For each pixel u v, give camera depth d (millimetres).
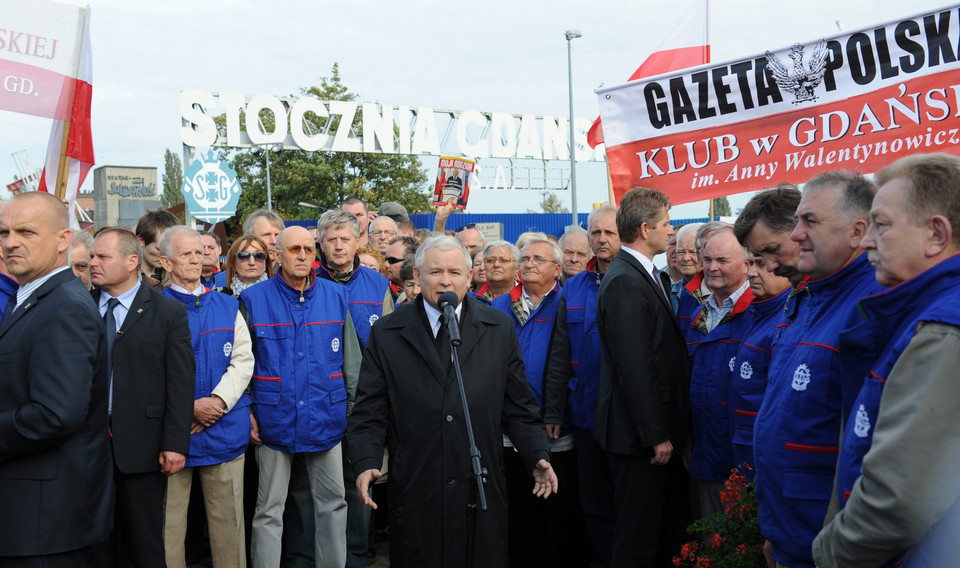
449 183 8414
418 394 3373
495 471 3410
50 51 5055
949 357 1685
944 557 1676
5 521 2988
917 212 1856
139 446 3809
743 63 4652
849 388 2104
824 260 2385
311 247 4609
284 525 4945
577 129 36031
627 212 3941
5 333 3131
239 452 4320
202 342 4332
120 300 3939
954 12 3977
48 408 2959
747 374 3322
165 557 4012
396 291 6109
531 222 35031
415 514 3311
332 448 4582
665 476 3900
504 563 3404
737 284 3734
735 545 2934
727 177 4758
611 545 4293
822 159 4445
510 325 3639
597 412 4020
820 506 2322
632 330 3742
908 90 4145
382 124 29484
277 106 26641
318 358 4566
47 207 3207
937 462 1672
